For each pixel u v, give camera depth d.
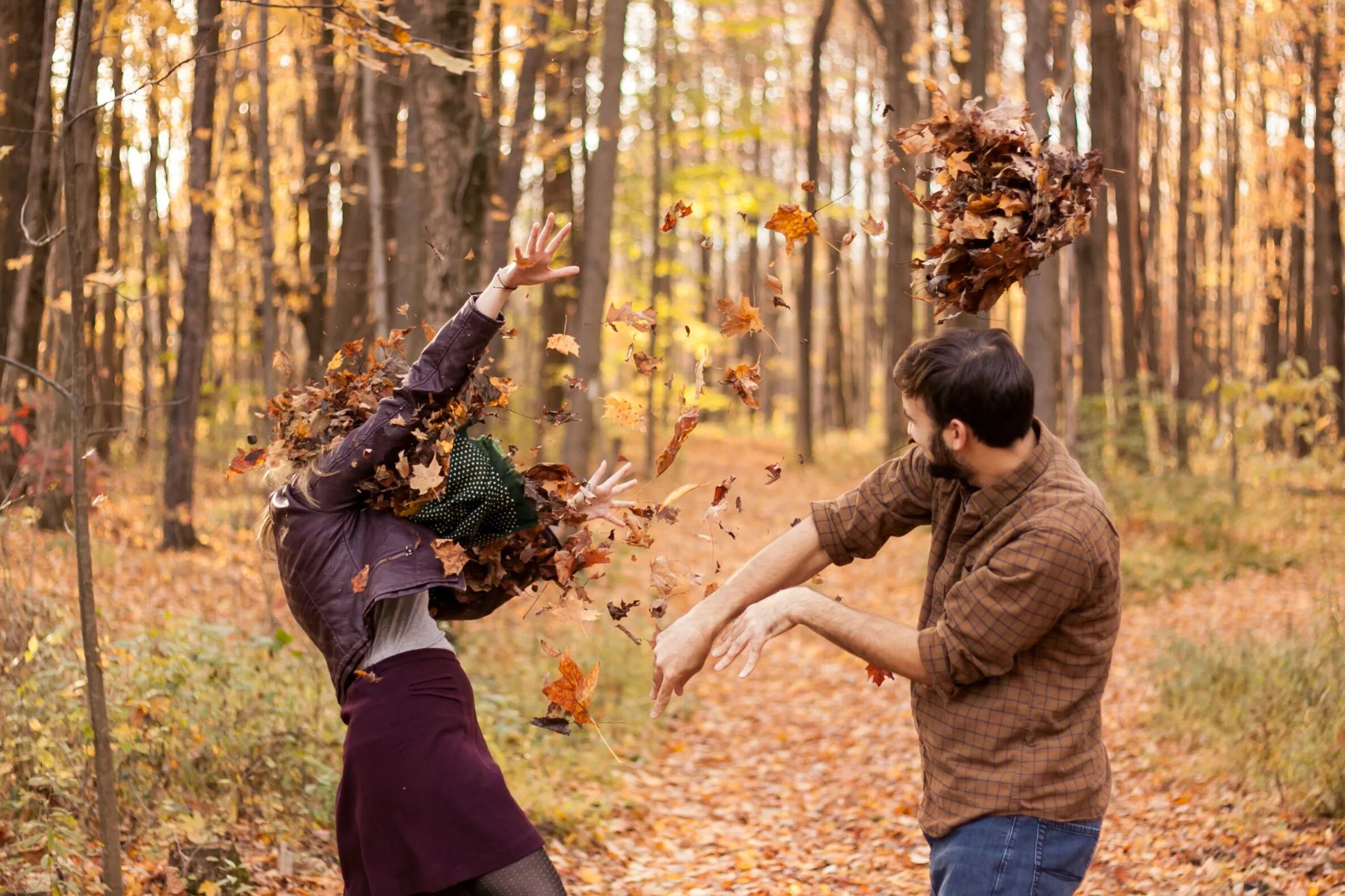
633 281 20.75
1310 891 3.74
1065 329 15.34
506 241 12.05
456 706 2.43
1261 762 4.93
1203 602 9.31
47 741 3.48
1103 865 4.37
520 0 8.39
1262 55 17.06
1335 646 5.48
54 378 5.78
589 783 5.48
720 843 4.98
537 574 2.65
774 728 7.03
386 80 9.74
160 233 13.46
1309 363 19.53
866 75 26.28
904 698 7.48
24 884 3.05
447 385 2.45
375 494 2.45
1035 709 2.06
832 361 32.03
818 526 2.32
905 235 18.44
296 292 12.66
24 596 4.23
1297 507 12.59
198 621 4.82
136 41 6.80
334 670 2.43
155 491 10.36
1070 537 1.99
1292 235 19.62
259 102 8.90
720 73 24.39
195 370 9.77
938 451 2.10
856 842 4.94
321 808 4.23
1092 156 2.26
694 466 22.06
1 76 7.29
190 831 3.53
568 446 10.41
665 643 2.22
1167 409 13.42
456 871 2.29
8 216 7.34
